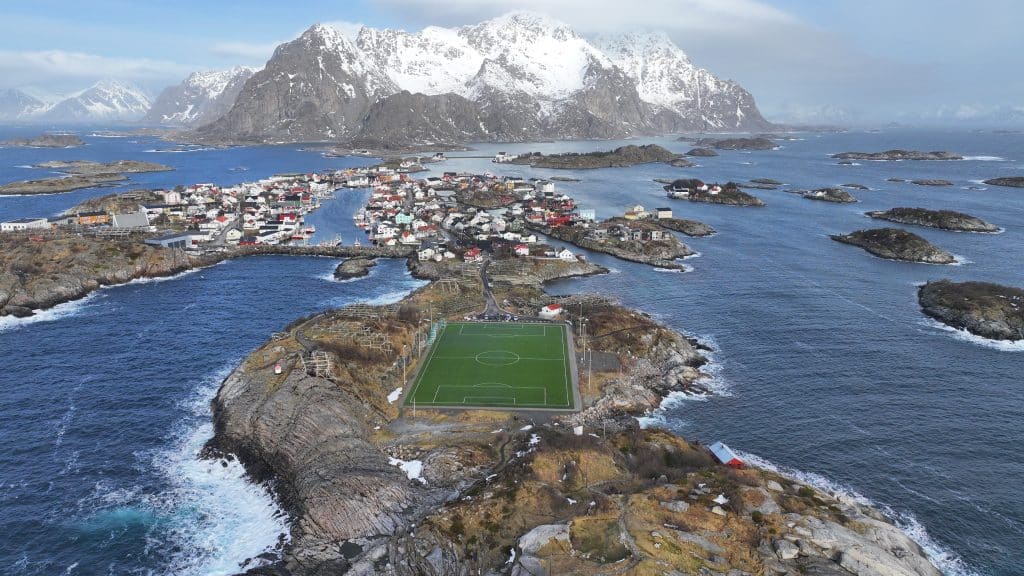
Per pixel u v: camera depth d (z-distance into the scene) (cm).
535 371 12406
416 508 8356
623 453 9556
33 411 11200
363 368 11881
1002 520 8444
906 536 7744
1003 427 10806
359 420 10269
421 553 7369
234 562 7694
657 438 9962
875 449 10138
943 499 8875
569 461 9000
